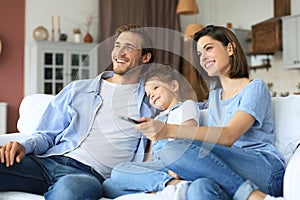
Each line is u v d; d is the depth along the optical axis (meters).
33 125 2.26
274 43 5.42
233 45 1.80
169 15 6.50
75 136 1.85
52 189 1.59
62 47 5.64
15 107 5.86
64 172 1.78
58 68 5.62
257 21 6.29
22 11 5.91
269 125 1.79
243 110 1.68
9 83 5.83
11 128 5.83
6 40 5.82
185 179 1.57
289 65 5.29
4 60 5.81
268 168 1.63
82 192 1.57
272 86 5.92
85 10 6.27
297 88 5.48
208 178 1.51
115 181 1.67
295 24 5.18
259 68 6.11
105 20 6.20
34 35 5.78
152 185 1.57
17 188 1.75
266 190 1.61
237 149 1.64
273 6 5.98
